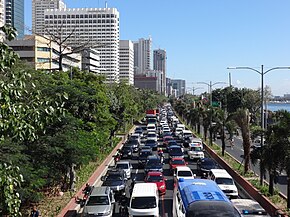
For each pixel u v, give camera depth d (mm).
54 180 28031
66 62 93250
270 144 24094
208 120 62531
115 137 65938
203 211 16500
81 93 32125
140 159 42406
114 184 29594
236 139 71438
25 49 91875
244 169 35250
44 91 26297
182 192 19125
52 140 23578
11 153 18750
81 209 26516
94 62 126500
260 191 27812
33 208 23156
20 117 8805
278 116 25625
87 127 34750
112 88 66500
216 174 29047
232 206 17094
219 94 121500
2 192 8797
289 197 23250
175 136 70250
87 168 39562
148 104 131250
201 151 46938
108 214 23391
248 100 91188
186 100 155000
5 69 8828
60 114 9523
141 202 22906
